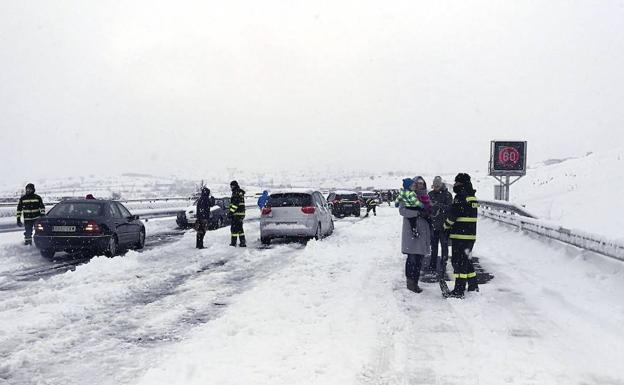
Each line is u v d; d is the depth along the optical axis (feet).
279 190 52.26
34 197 46.78
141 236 47.93
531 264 33.32
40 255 42.34
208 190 47.37
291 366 15.25
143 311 22.94
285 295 25.04
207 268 35.22
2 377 15.10
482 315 21.31
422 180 26.96
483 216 69.72
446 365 15.53
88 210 40.47
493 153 74.95
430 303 23.63
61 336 19.13
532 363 15.60
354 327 19.30
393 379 14.44
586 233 28.63
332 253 41.09
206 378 14.42
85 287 27.66
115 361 16.39
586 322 19.77
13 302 24.26
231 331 19.10
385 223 77.61
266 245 49.52
